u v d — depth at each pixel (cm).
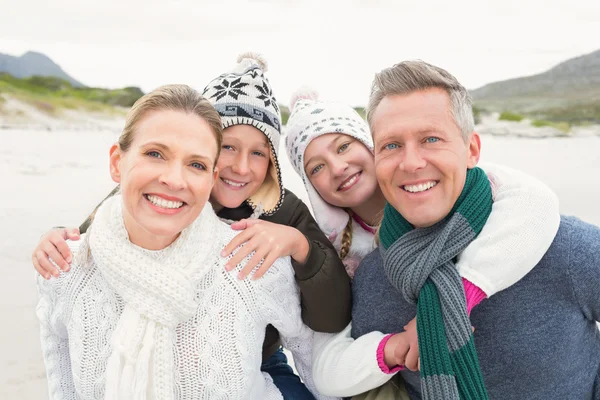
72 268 181
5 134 1034
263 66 251
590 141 1009
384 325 198
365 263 210
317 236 236
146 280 167
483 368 181
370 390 201
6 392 328
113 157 175
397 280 181
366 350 187
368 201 255
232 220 241
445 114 172
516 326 175
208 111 169
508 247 167
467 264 171
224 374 176
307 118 251
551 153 957
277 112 235
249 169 225
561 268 172
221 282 182
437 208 177
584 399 184
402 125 173
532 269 174
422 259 174
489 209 179
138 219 164
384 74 182
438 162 172
